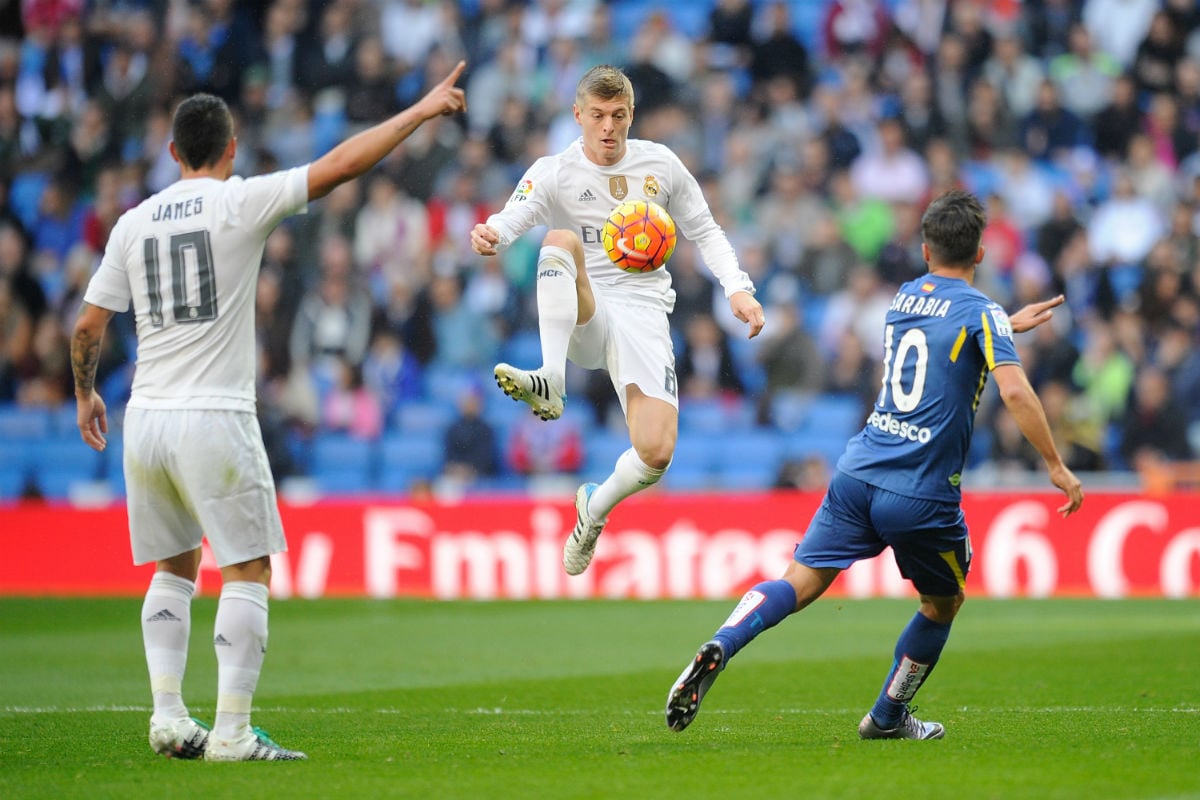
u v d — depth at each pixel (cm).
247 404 1748
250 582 1747
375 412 5619
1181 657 3077
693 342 5484
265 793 1474
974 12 6288
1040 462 4850
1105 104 6256
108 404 5762
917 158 6012
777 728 2088
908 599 4450
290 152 6412
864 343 5488
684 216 2138
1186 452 4947
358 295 5781
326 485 5562
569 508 4591
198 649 3400
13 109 6619
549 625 3894
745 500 4534
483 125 6362
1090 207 6038
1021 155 6019
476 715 2316
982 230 1823
